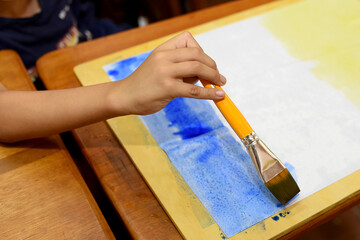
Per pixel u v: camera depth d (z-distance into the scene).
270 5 0.70
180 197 0.46
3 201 0.47
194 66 0.46
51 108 0.51
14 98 0.52
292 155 0.49
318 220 0.45
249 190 0.46
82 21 1.03
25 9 0.88
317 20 0.67
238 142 0.51
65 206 0.46
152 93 0.46
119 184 0.48
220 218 0.44
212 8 0.72
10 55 0.64
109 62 0.62
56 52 0.65
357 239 0.72
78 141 0.53
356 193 0.46
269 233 0.43
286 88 0.56
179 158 0.50
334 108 0.54
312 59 0.60
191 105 0.56
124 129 0.53
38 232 0.44
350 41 0.63
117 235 0.59
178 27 0.69
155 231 0.44
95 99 0.50
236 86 0.57
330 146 0.49
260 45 0.63
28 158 0.51
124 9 1.18
